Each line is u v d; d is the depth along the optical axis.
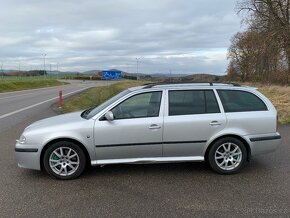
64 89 44.81
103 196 4.81
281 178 5.56
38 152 5.46
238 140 5.78
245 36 58.41
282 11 35.09
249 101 5.96
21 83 51.09
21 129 10.62
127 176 5.68
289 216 4.13
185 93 5.81
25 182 5.42
